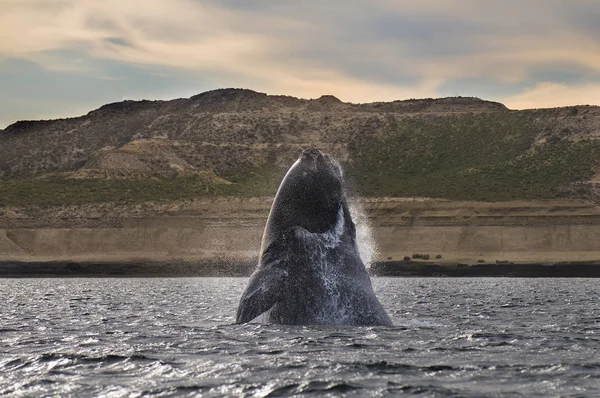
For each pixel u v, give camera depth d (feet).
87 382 199.21
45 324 379.96
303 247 245.65
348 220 253.24
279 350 236.22
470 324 365.81
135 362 229.25
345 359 223.51
